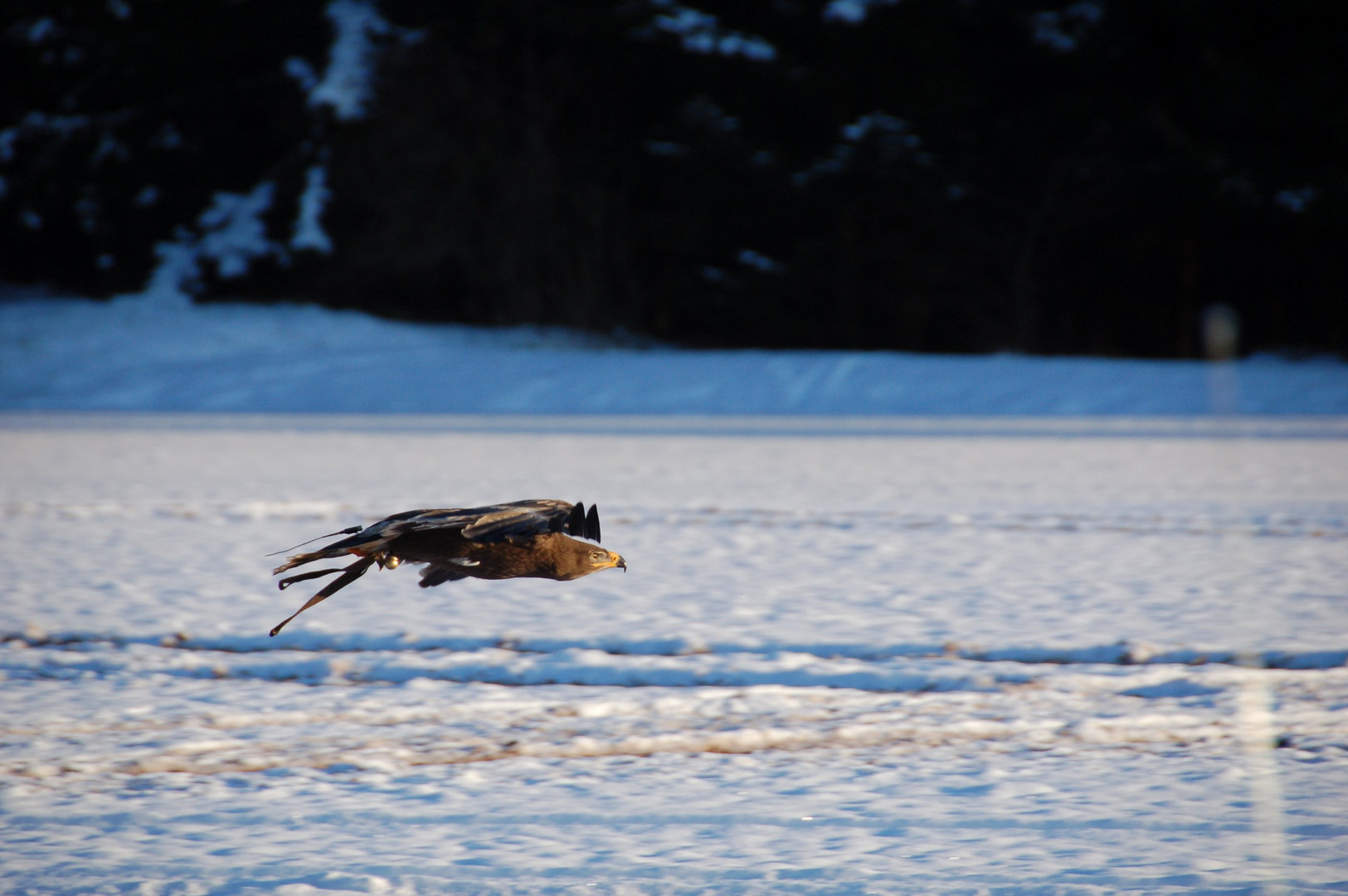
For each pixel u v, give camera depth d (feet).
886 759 72.33
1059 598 113.91
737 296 586.86
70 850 59.52
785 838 61.05
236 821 63.36
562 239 580.71
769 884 55.72
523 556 44.32
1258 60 586.86
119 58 538.06
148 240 540.52
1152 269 623.77
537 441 276.41
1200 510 171.12
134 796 66.49
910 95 552.41
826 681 87.56
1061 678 87.66
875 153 541.75
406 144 536.42
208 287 534.37
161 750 73.67
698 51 539.29
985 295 597.52
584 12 538.88
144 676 88.28
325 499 178.81
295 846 60.08
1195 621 103.91
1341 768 69.77
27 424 321.32
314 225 527.40
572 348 532.32
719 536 149.48
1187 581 121.70
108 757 72.49
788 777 69.46
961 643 97.35
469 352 465.88
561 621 104.83
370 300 557.33
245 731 77.15
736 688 85.92
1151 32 564.30
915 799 66.18
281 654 94.22
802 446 264.52
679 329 622.54
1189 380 413.18
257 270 536.42
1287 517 164.35
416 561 44.57
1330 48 575.38
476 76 559.79
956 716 79.77
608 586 119.75
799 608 109.91
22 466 223.51
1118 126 570.05
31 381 431.02
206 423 327.06
